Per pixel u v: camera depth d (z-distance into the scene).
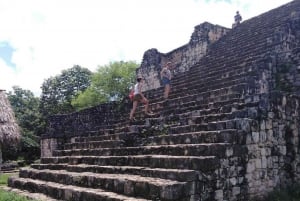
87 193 8.22
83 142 13.35
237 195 7.78
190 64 21.50
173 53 23.06
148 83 24.23
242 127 8.20
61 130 21.78
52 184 10.07
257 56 13.48
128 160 9.42
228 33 20.66
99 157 10.66
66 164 11.83
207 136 8.41
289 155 9.27
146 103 13.43
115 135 12.05
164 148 8.95
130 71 40.41
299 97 9.92
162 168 8.11
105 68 40.31
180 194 6.79
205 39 20.58
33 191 10.63
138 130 11.50
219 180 7.47
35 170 12.17
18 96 52.66
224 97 11.25
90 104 39.16
